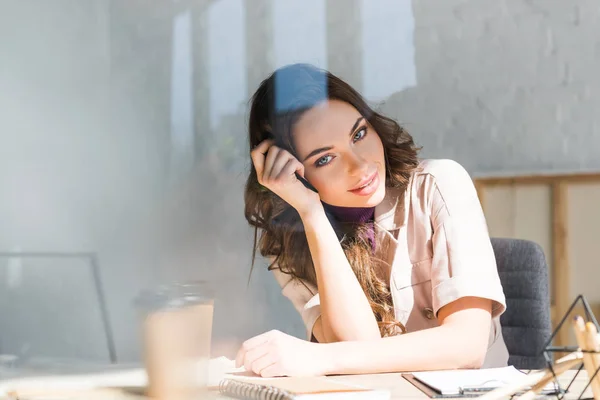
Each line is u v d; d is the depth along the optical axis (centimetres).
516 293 146
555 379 59
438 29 333
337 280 122
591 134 315
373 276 132
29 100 357
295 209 141
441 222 123
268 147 134
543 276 145
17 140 356
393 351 98
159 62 355
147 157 354
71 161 357
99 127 358
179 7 353
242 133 347
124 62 358
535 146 322
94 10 359
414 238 131
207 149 350
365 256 132
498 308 116
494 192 301
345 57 341
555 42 321
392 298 131
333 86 132
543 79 322
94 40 360
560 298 285
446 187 128
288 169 128
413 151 135
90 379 81
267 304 331
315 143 131
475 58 329
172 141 353
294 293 141
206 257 342
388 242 135
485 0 327
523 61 324
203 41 352
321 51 343
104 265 345
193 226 347
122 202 350
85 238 348
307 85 133
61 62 361
